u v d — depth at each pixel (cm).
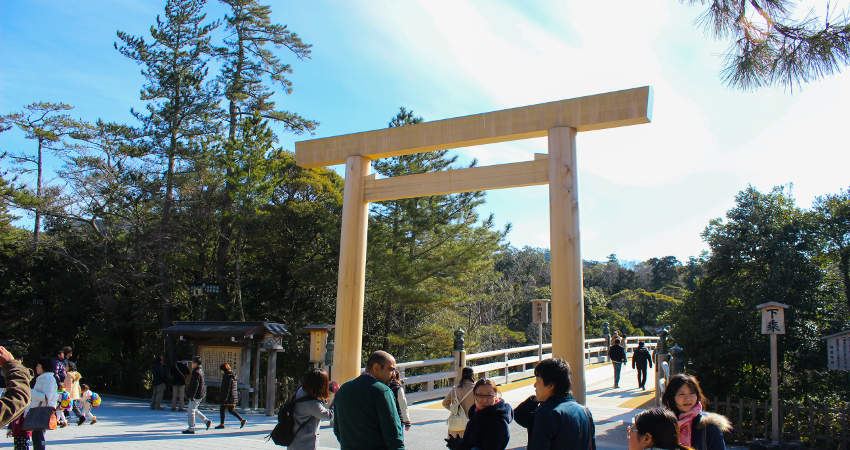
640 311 4316
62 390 1162
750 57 532
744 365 1477
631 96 927
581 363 901
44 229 2948
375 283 2178
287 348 2403
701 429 407
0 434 1077
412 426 1054
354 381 452
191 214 2475
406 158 2208
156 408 1667
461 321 2753
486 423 476
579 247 939
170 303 2498
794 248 1505
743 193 1631
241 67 2720
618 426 1058
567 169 952
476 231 2298
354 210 1147
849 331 1235
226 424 1255
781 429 1080
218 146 2525
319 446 898
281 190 2692
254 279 2619
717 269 1583
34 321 2775
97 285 2552
